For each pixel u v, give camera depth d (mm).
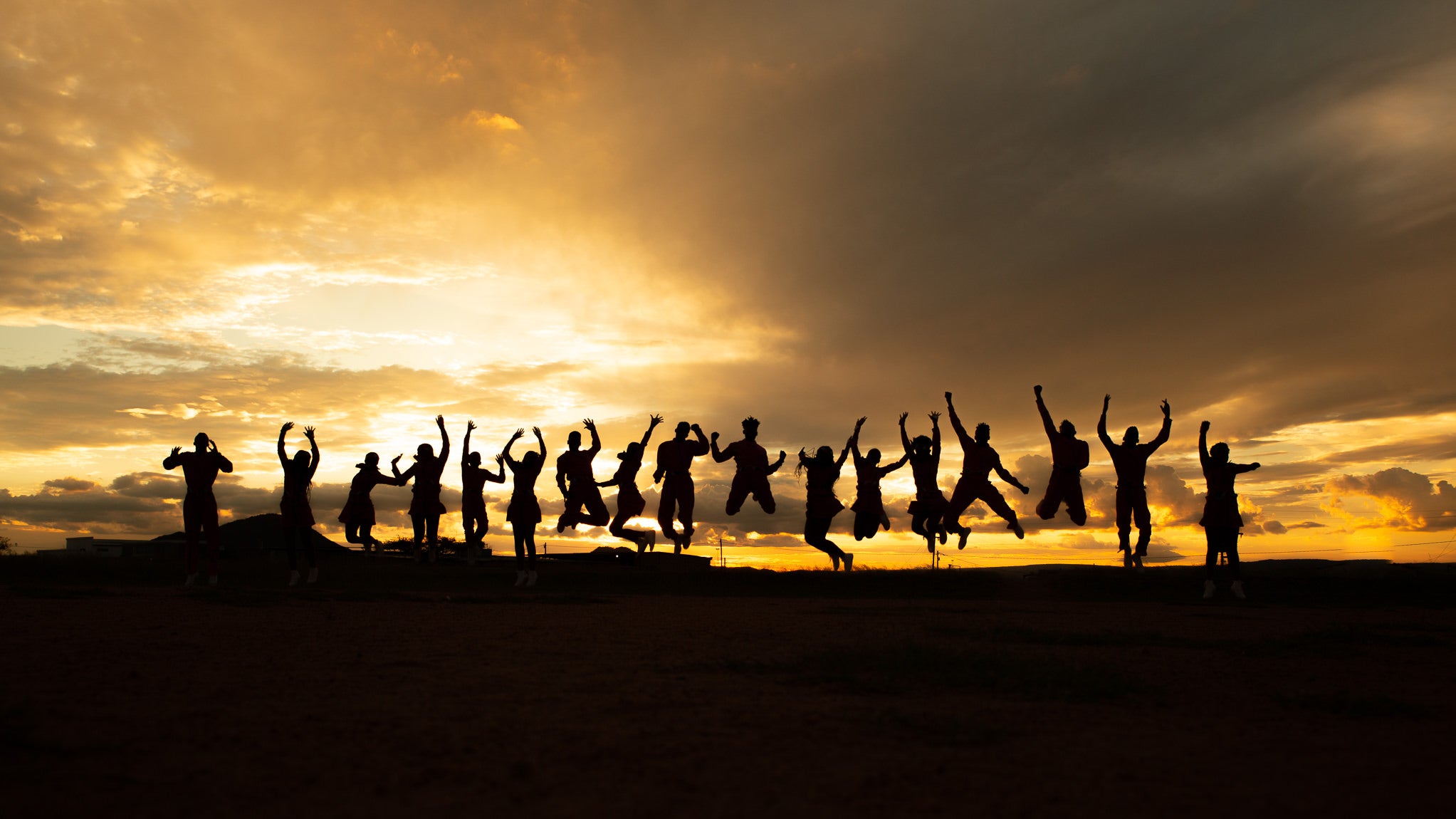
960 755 3568
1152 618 10484
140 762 3316
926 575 16188
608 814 2766
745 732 3932
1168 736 3963
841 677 5395
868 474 16828
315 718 4121
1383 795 3066
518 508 15789
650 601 12617
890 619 9758
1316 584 15141
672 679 5355
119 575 16891
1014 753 3607
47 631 7598
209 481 14797
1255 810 2887
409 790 3000
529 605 11367
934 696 4883
